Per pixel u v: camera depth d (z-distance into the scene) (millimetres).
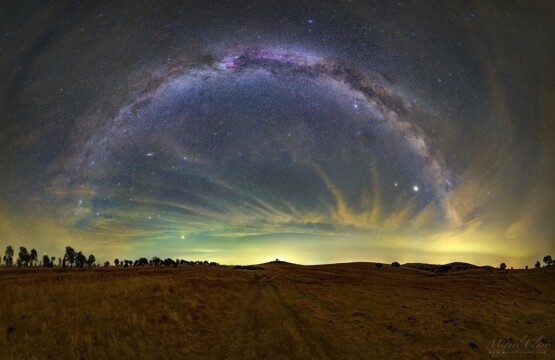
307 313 20469
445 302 31531
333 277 68000
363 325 18062
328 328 16797
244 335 15062
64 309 16156
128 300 19047
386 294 36125
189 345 12953
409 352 13875
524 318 24234
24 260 89438
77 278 34812
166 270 71875
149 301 19297
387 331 17062
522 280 74438
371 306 25453
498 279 77625
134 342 12562
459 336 16969
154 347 12398
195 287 27766
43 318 14508
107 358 11094
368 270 104562
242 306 22828
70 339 12219
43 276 39281
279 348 13453
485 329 19141
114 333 13125
